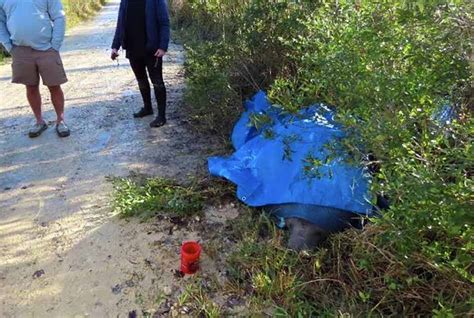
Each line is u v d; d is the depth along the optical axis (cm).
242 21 483
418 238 219
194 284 273
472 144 198
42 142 469
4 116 542
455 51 230
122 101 588
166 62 773
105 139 473
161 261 294
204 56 502
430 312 228
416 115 229
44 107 569
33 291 275
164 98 490
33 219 342
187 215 335
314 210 286
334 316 233
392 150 225
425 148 226
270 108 380
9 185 389
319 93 326
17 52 434
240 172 347
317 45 350
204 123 487
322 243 287
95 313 259
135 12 450
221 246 304
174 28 1052
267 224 309
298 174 301
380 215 259
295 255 275
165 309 259
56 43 440
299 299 252
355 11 316
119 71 757
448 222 192
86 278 284
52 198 368
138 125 506
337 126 300
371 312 231
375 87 243
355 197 279
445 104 238
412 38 245
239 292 266
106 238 318
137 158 429
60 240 318
